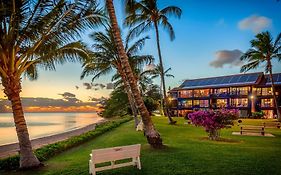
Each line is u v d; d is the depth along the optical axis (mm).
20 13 8562
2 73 9102
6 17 8805
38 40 9664
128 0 16047
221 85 54281
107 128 26484
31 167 9227
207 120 15289
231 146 12297
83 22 10094
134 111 25969
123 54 11570
